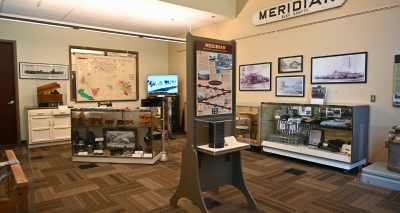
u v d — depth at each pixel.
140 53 7.79
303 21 4.83
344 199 2.95
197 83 2.50
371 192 3.14
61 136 5.90
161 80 7.63
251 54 5.83
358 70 4.12
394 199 2.94
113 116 4.36
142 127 4.28
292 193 3.12
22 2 4.93
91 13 5.67
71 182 3.51
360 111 3.85
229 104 2.80
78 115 4.44
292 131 4.59
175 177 3.69
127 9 5.39
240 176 2.77
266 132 5.08
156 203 2.85
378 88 3.94
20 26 5.86
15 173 2.08
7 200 1.81
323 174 3.83
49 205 2.80
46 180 3.59
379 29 3.88
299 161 4.54
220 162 2.75
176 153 5.14
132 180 3.57
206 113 2.59
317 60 4.62
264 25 5.51
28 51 5.98
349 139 3.94
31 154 5.07
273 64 5.38
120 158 4.38
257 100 5.75
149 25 6.82
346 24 4.24
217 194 3.07
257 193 3.11
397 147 3.30
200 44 2.50
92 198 2.98
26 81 6.01
